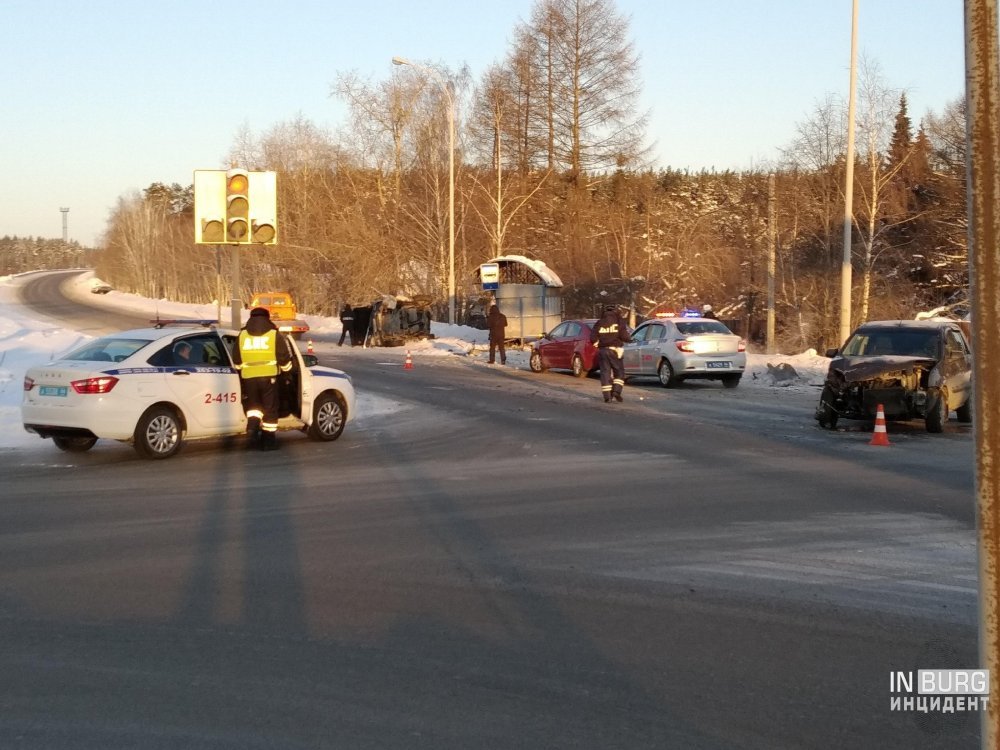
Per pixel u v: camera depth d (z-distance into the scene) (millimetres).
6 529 9070
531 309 41125
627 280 54031
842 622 6395
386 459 13438
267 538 8727
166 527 9164
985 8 2992
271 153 65438
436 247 57062
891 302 46625
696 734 4672
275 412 14039
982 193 3012
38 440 14930
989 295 3020
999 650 3039
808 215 49969
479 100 57062
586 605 6754
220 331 14359
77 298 92000
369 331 41812
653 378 27031
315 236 63000
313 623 6332
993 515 3043
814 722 4828
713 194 98500
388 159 58750
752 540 8648
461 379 25906
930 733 4715
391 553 8188
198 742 4539
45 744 4512
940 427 15828
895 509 9977
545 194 59156
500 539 8688
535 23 58250
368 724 4746
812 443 14789
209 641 5969
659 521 9438
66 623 6316
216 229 16391
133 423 13031
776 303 51219
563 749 4477
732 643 5980
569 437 15539
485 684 5281
